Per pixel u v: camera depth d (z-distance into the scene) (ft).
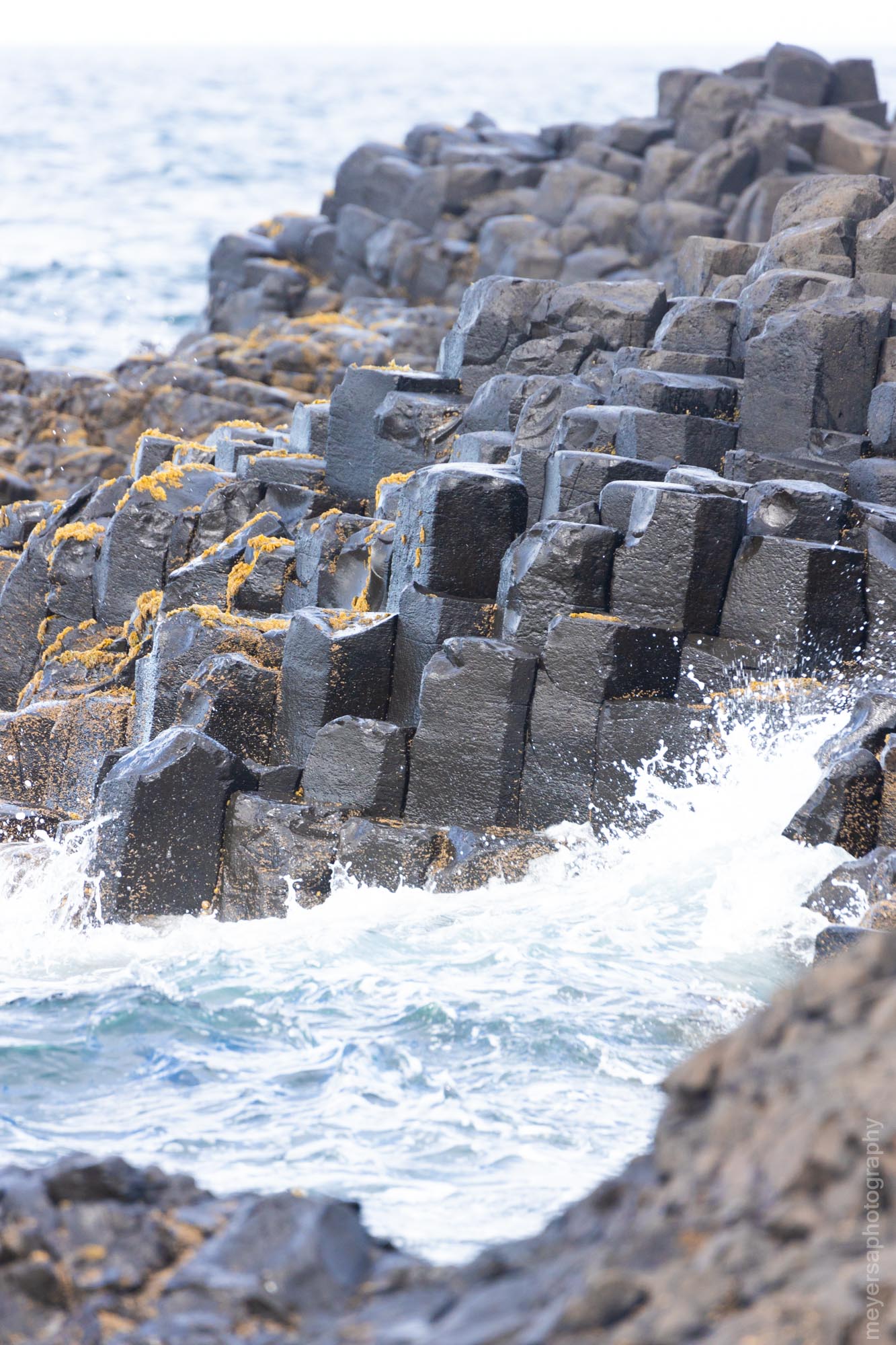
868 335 166.71
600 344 198.59
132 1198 53.06
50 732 160.56
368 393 193.26
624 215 404.16
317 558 164.25
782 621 134.31
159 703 151.74
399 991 106.01
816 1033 41.88
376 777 133.69
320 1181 75.56
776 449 168.55
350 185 452.76
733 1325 35.01
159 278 655.76
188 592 168.86
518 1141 81.51
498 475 143.84
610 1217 42.19
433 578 142.82
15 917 128.16
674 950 113.19
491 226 413.18
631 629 132.67
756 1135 40.06
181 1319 45.11
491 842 128.98
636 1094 88.74
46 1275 47.57
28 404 334.65
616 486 142.10
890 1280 34.30
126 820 127.44
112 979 112.47
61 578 188.65
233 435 215.10
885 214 193.47
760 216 378.12
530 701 134.21
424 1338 39.75
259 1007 104.32
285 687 143.95
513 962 111.34
